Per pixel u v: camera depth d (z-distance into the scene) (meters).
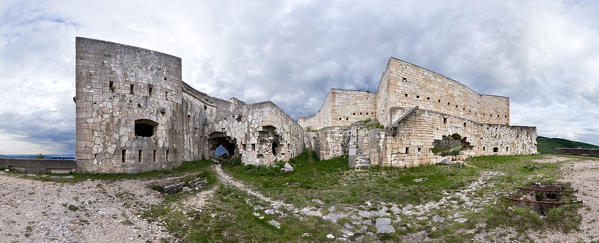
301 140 34.66
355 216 11.48
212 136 26.67
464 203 11.98
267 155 22.27
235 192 14.62
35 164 15.38
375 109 35.75
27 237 7.46
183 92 22.83
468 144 24.58
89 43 16.72
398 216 11.34
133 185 14.23
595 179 12.56
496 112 38.38
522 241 8.39
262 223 10.83
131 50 18.22
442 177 16.42
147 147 18.19
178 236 9.01
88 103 16.36
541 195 11.37
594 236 7.87
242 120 23.22
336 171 20.28
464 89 33.53
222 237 9.30
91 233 8.34
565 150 27.47
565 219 9.13
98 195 11.83
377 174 18.20
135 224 9.52
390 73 26.23
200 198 13.45
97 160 16.25
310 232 10.08
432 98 29.14
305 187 15.77
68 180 13.79
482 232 9.24
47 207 9.64
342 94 35.62
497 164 20.56
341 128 27.88
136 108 17.86
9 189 11.07
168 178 16.62
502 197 11.70
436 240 9.16
